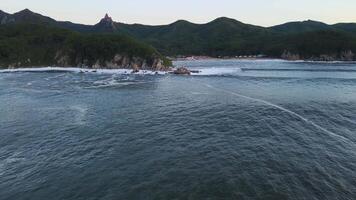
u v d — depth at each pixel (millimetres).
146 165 37344
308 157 39438
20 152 42844
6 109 70875
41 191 31969
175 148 43062
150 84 115500
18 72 168250
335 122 56219
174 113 65062
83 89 102688
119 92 95625
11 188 32844
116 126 55125
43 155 41562
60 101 80625
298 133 49531
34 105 75438
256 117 60094
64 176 35062
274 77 135125
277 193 30391
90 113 66062
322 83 112312
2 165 38531
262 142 45062
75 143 46031
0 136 50125
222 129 52062
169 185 32219
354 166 36812
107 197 30203
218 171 35312
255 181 32812
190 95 88812
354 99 78750
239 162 37781
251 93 91188
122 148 43500
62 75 152375
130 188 31781
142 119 60188
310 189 31234
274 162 37750
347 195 30234
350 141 45812
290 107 69125
